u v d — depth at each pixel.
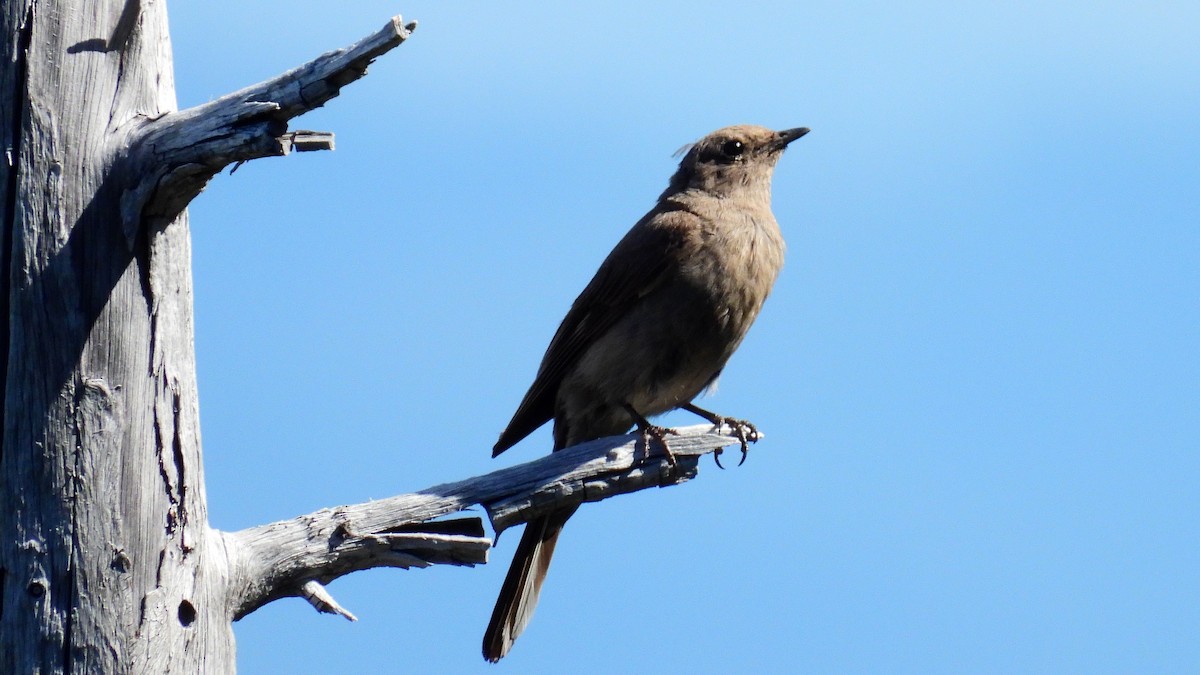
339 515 10.70
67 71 9.75
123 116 9.83
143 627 9.50
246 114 8.94
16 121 9.70
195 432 10.06
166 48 10.27
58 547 9.39
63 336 9.55
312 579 10.62
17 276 9.55
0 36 9.74
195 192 9.59
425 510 11.20
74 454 9.48
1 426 9.48
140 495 9.62
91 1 9.86
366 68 8.75
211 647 9.91
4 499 9.44
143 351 9.74
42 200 9.62
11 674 9.29
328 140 9.27
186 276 10.14
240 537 10.33
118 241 9.66
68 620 9.34
